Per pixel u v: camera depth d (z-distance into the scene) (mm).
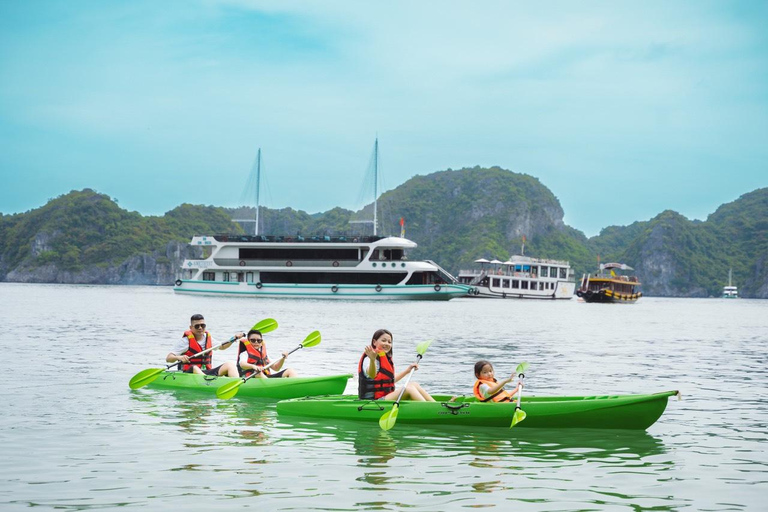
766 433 10766
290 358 20766
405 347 25453
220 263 72812
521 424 10914
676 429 11039
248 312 48094
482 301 91375
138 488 7508
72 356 20406
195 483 7723
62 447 9398
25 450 9203
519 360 21281
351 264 70625
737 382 16891
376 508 6906
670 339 32219
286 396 13562
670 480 8055
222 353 22172
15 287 136500
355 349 23516
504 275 108438
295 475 8109
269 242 71375
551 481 7953
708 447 9773
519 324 42188
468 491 7523
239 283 72438
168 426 10922
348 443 9836
